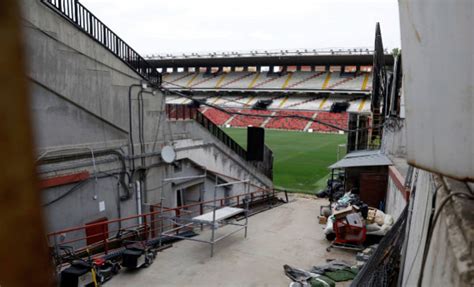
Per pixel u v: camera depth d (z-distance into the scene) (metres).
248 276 7.41
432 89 2.14
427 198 3.54
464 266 1.62
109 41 9.68
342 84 50.97
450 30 1.92
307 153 29.88
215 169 14.62
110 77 9.54
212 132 14.59
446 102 2.00
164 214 11.48
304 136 40.62
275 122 47.94
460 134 1.92
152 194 11.09
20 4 0.69
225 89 55.81
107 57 9.41
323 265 7.91
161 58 61.03
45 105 7.76
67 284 6.11
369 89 47.66
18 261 0.73
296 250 9.05
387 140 14.49
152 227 10.83
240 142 33.31
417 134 2.41
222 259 8.27
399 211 8.74
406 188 7.84
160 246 8.94
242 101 54.53
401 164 11.80
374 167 12.93
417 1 2.27
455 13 1.88
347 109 46.81
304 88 51.44
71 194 8.32
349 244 9.15
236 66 60.03
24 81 0.70
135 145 10.42
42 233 0.78
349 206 9.81
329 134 42.31
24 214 0.73
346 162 14.00
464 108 1.88
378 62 15.34
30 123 0.72
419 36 2.28
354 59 50.69
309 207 14.79
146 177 10.77
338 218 9.30
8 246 0.71
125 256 7.44
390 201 10.83
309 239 9.97
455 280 1.73
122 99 10.00
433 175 3.30
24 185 0.72
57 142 8.09
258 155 13.30
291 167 24.78
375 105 16.33
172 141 11.99
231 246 9.21
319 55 50.62
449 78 1.97
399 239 6.21
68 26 8.24
